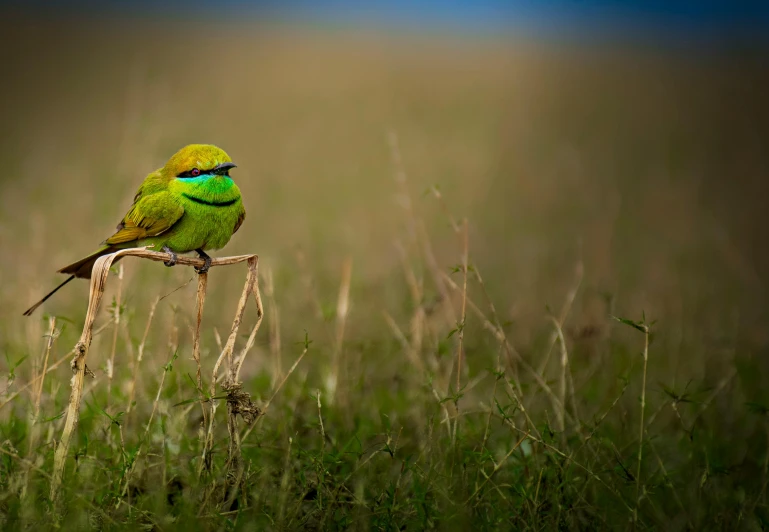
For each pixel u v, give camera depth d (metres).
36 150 26.50
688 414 11.20
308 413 10.59
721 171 28.81
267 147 30.34
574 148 31.61
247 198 23.08
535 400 11.09
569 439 9.45
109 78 39.28
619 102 41.28
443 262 17.64
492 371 9.04
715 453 10.06
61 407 9.73
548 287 16.92
